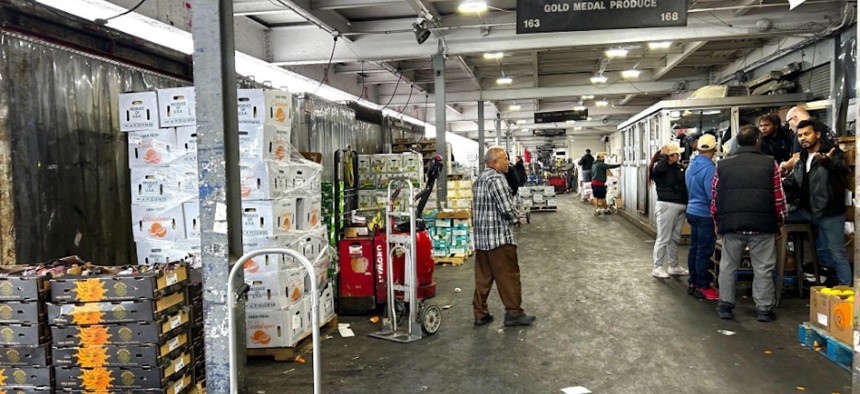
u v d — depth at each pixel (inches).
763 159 189.5
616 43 357.4
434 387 148.6
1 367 121.8
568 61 507.2
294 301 178.5
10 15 147.2
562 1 216.8
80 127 169.9
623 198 588.1
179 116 161.9
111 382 121.6
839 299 154.3
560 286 263.9
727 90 397.7
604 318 207.8
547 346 178.5
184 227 163.0
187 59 221.3
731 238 196.4
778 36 353.4
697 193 227.6
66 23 162.9
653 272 276.8
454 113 820.6
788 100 378.9
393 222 207.8
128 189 190.7
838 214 199.3
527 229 502.0
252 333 171.0
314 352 97.3
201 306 142.6
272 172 165.9
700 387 143.0
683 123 451.5
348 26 356.8
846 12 323.6
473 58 484.7
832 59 351.6
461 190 368.2
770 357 161.9
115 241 183.9
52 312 121.0
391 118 476.1
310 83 446.9
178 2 262.4
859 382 109.4
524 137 1402.6
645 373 153.6
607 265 313.6
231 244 125.6
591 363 162.6
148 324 121.0
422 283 245.8
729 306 200.1
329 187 231.1
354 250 225.9
